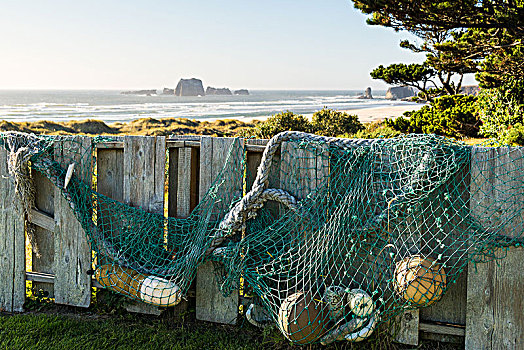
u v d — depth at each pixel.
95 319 4.66
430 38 14.68
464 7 10.48
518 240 3.81
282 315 3.94
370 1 11.05
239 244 4.26
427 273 3.84
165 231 4.76
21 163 4.66
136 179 4.67
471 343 3.98
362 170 4.12
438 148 3.95
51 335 4.32
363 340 4.07
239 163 4.40
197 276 4.56
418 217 4.08
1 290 4.94
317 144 4.16
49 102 123.62
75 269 4.79
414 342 4.09
